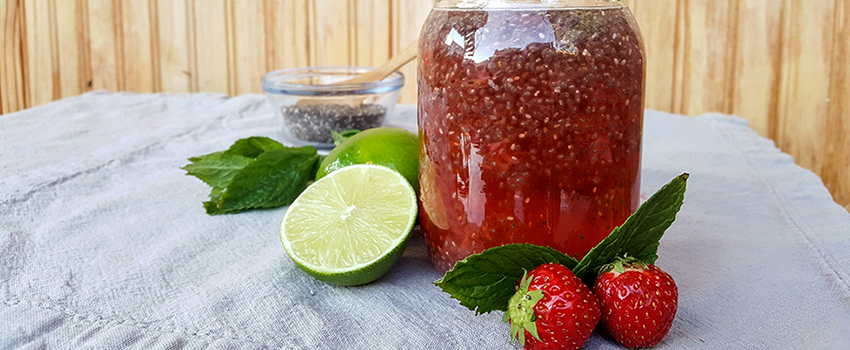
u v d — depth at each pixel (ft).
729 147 2.09
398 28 2.70
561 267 1.06
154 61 2.93
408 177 1.41
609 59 1.14
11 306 1.20
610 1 1.19
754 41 2.43
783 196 1.66
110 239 1.48
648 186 1.75
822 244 1.39
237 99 2.73
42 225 1.53
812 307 1.18
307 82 2.43
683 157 1.99
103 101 2.73
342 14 2.74
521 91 1.13
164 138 2.19
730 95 2.51
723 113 2.53
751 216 1.58
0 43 2.97
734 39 2.46
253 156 1.66
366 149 1.43
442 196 1.23
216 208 1.62
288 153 1.59
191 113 2.57
